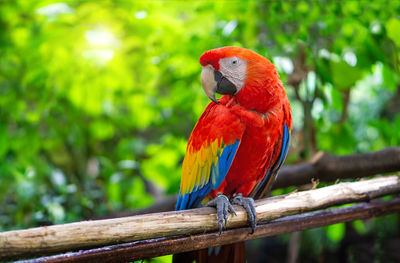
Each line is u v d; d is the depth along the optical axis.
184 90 4.03
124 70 3.67
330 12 3.16
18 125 4.51
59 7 3.40
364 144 5.01
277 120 2.38
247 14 3.27
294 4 3.17
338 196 2.30
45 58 3.65
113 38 3.46
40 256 1.55
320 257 4.68
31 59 3.74
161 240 1.87
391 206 2.52
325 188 2.31
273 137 2.42
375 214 2.48
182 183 2.59
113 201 4.50
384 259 4.70
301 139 3.65
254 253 7.25
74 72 3.73
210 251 2.46
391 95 5.31
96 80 3.79
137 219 1.77
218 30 3.63
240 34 3.48
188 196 2.54
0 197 3.88
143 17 3.38
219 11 3.42
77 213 4.18
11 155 5.07
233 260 2.42
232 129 2.33
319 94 3.51
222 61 2.36
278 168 2.68
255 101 2.32
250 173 2.52
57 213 3.94
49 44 3.45
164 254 1.88
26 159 4.25
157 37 3.57
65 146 4.68
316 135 3.82
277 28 3.18
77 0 3.41
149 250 1.84
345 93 3.69
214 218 2.02
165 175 4.48
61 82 3.83
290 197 2.22
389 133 3.79
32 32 3.63
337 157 3.04
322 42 3.14
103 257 1.73
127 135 5.17
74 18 3.44
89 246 1.64
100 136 4.75
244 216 2.13
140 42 3.50
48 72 3.85
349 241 5.53
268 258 7.18
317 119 3.89
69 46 3.46
